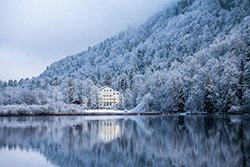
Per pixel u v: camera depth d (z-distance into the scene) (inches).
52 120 2618.1
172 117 3147.1
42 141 1147.9
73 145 1047.6
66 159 802.2
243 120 2297.0
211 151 903.1
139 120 2610.7
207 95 3661.4
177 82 4104.3
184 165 719.7
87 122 2313.0
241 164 722.8
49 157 828.6
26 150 943.0
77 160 789.9
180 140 1155.3
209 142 1090.7
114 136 1309.1
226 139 1165.1
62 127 1802.4
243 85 3523.6
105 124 2079.2
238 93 3555.6
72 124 2073.1
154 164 735.7
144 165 727.7
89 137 1279.5
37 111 3703.3
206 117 2908.5
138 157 828.6
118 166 716.7
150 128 1712.6
